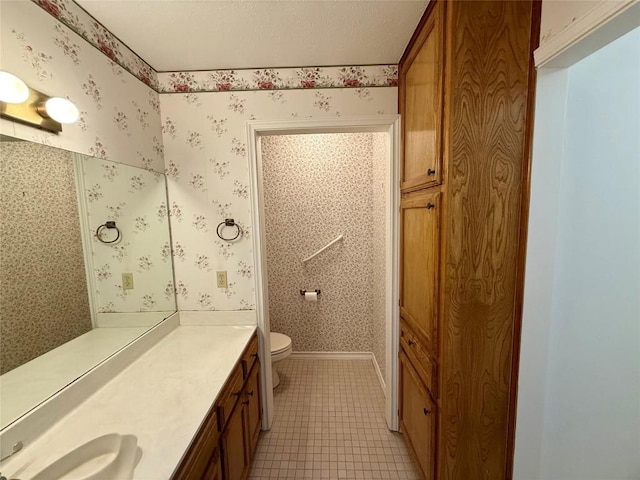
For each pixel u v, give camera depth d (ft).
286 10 4.00
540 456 4.01
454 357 3.84
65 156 3.68
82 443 2.91
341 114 5.64
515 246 3.69
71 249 3.78
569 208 3.61
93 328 4.07
